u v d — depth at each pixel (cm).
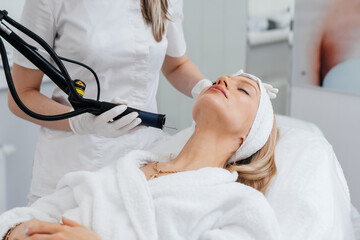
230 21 244
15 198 203
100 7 131
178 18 157
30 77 130
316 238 113
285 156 137
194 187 109
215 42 252
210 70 259
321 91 223
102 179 110
